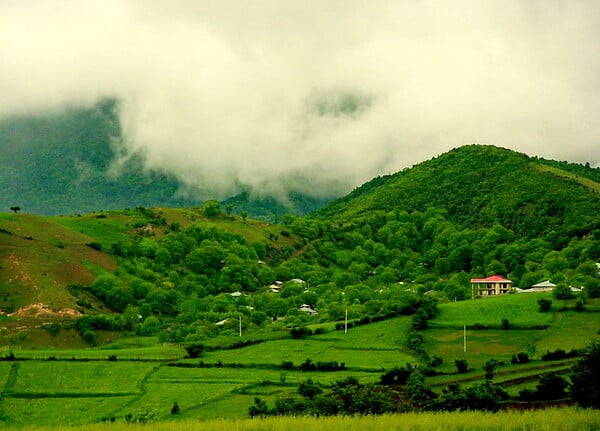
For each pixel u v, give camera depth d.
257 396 117.38
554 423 68.31
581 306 163.75
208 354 154.00
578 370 85.31
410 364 130.75
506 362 126.56
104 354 155.62
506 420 71.19
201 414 105.06
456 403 90.06
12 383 130.62
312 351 151.38
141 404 115.69
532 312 165.25
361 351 149.38
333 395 100.00
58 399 121.38
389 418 76.00
